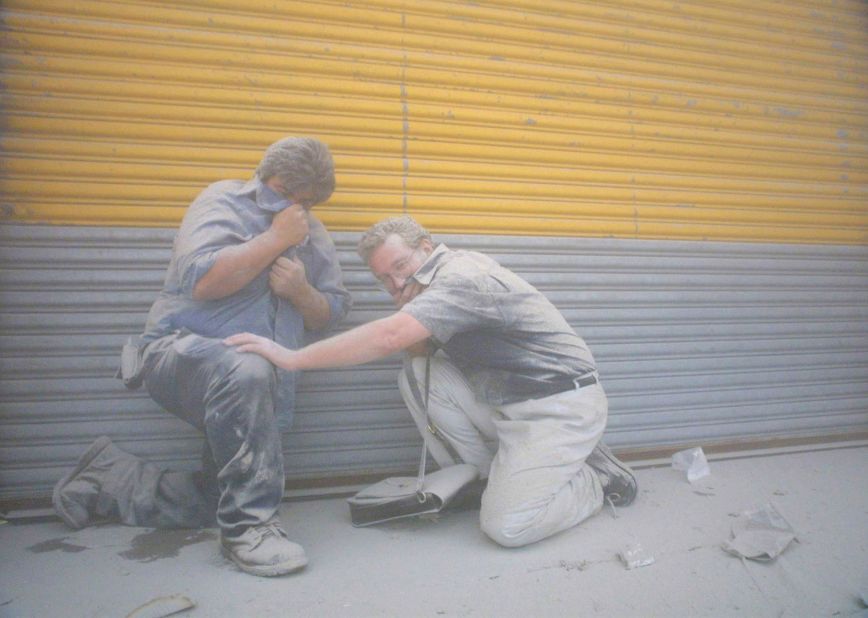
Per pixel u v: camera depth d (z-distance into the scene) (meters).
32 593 2.35
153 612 2.19
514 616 2.24
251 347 2.71
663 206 4.13
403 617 2.22
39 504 3.15
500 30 3.79
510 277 3.01
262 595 2.36
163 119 3.25
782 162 4.39
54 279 3.14
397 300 3.12
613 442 4.06
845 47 4.54
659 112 4.12
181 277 2.83
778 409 4.37
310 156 2.91
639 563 2.61
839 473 3.85
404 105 3.60
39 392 3.14
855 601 2.38
